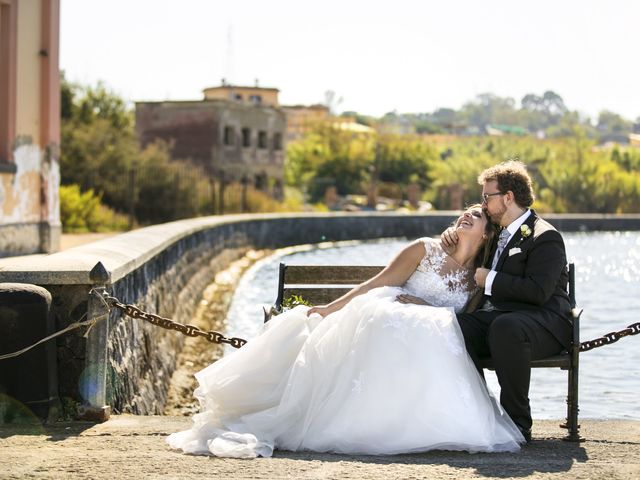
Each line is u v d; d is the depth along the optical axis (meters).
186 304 14.50
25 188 15.70
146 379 8.52
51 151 16.70
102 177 30.50
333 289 6.65
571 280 5.95
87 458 4.75
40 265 6.34
